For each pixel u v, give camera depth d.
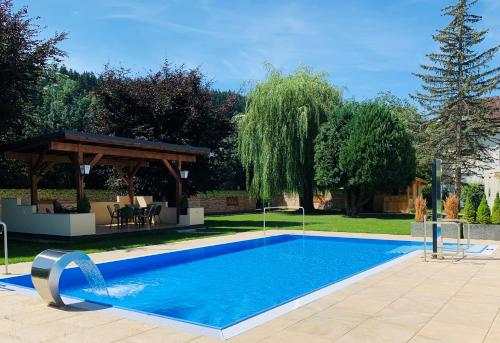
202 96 20.72
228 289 7.23
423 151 29.28
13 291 5.99
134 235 13.79
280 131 23.69
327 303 5.14
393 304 5.09
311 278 8.16
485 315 4.63
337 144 22.53
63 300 5.44
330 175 22.59
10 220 13.73
